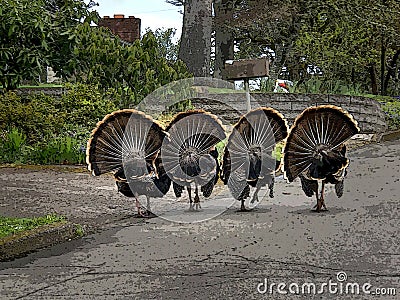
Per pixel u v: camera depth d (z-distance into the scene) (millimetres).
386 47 29734
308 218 9484
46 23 17234
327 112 9875
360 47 28391
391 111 25453
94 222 9422
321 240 8062
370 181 13148
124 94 15922
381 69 31297
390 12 25141
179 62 16734
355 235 8320
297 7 24375
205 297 5957
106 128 9750
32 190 11961
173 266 7000
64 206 10539
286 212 9969
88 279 6590
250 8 24531
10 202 10844
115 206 10562
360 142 21094
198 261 7184
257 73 14117
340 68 30062
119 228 9031
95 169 9812
